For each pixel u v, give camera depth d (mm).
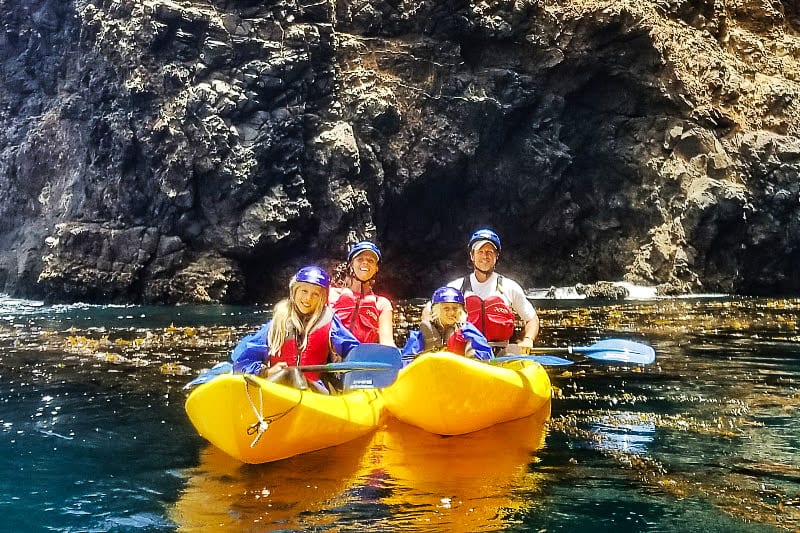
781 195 22062
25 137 22391
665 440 4832
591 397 6387
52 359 8664
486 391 5031
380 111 20609
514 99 22188
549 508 3477
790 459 4352
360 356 5145
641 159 23312
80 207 19703
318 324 5148
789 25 27438
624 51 22672
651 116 23438
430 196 22469
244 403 4168
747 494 3707
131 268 18812
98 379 7266
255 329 12227
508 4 22094
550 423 5391
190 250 19250
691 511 3453
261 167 18875
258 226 18859
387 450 4609
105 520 3396
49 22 22016
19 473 4164
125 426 5312
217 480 3998
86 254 18969
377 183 20781
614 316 14312
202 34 19016
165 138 18625
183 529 3250
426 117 21609
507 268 24203
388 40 21797
